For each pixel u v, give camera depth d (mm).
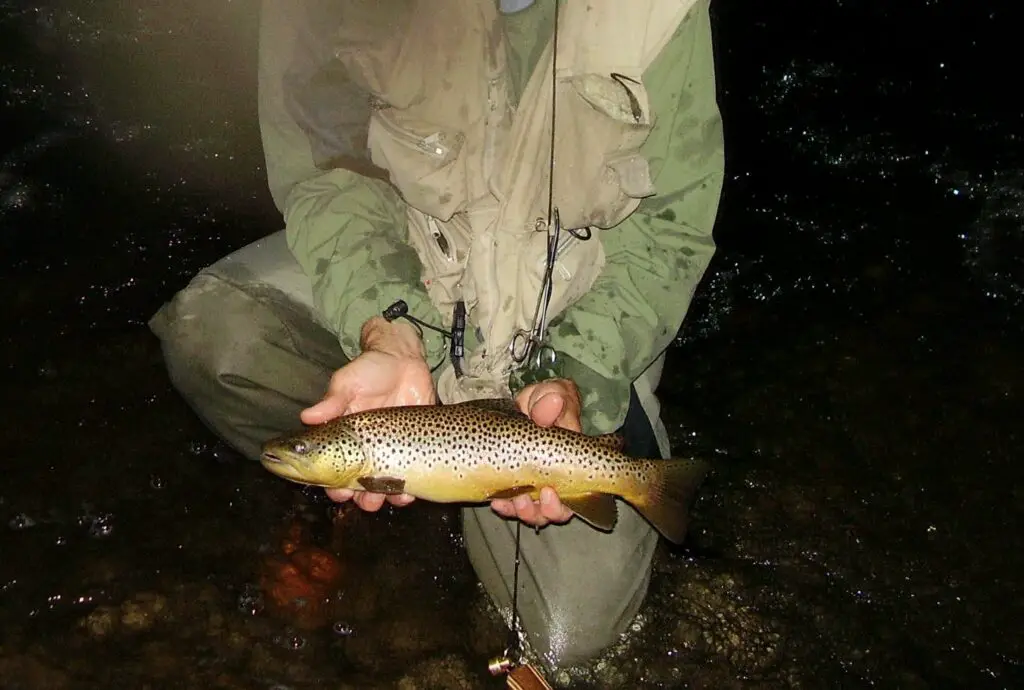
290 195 1198
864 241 1848
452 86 1037
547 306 1047
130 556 1173
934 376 1545
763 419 1472
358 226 1159
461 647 1112
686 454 1404
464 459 972
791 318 1680
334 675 1061
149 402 1399
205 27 2428
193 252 1709
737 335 1646
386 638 1113
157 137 2012
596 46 1000
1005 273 1746
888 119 2203
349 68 1047
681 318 1108
